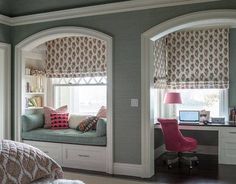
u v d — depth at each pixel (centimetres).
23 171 242
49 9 492
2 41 529
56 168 271
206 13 402
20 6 475
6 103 534
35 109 604
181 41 619
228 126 523
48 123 578
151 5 436
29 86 593
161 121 508
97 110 635
